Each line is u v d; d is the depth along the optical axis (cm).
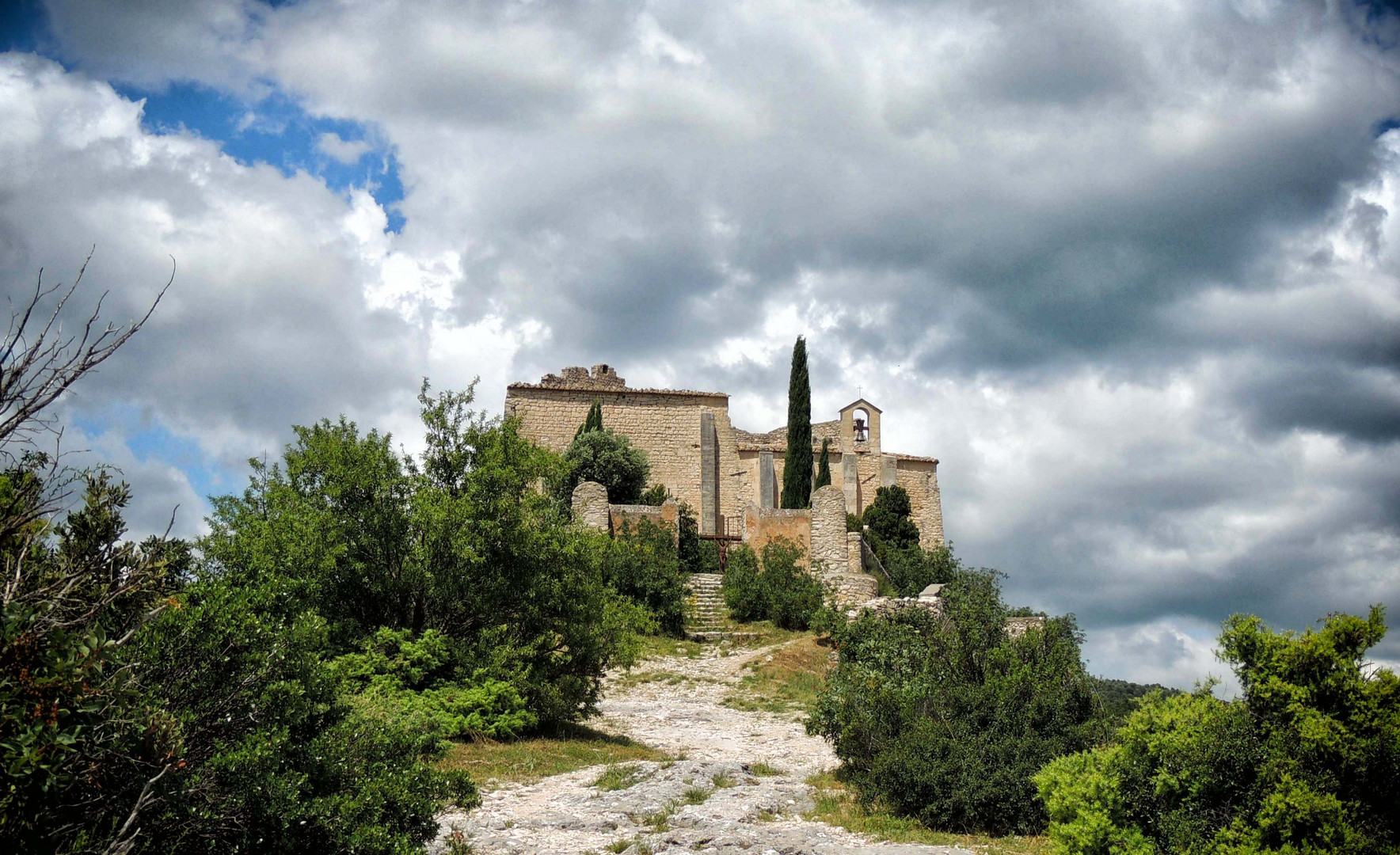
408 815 1087
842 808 1516
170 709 944
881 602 3039
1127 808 1109
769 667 3056
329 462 2098
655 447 5753
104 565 927
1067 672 1614
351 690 1744
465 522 2094
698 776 1659
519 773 1719
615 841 1291
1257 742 1038
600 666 2302
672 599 3506
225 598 1021
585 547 2256
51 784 742
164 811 871
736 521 5728
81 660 765
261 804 941
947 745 1499
